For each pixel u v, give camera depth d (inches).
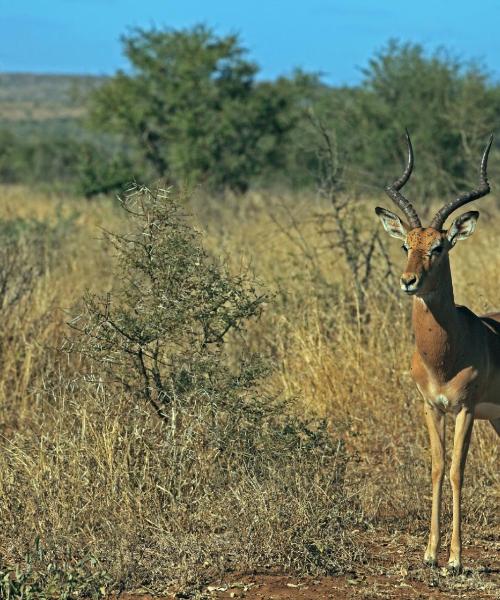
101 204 1939.0
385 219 639.1
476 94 2041.1
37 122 7869.1
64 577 542.3
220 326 670.5
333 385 842.2
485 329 633.6
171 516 607.2
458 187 1891.0
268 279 1048.2
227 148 2202.3
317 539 587.8
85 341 704.4
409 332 924.6
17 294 927.0
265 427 647.8
